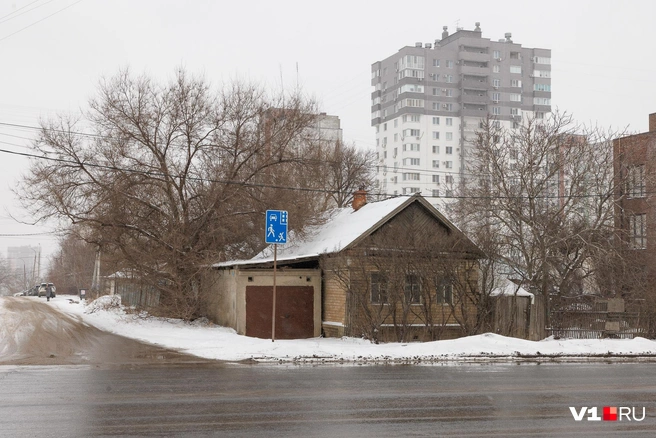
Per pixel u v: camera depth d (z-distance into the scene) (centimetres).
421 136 10469
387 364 1922
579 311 2752
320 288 2905
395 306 2491
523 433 981
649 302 2797
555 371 1778
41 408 1149
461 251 2597
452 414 1122
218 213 3231
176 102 3164
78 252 8206
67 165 3086
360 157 5681
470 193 3291
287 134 3338
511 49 10931
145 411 1127
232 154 3244
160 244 3212
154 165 3184
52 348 2205
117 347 2262
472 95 10688
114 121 3105
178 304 3206
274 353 2047
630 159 3359
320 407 1175
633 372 1766
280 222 2250
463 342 2262
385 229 2759
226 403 1209
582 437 962
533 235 3009
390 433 970
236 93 3272
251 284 2812
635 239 3625
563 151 3166
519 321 2714
